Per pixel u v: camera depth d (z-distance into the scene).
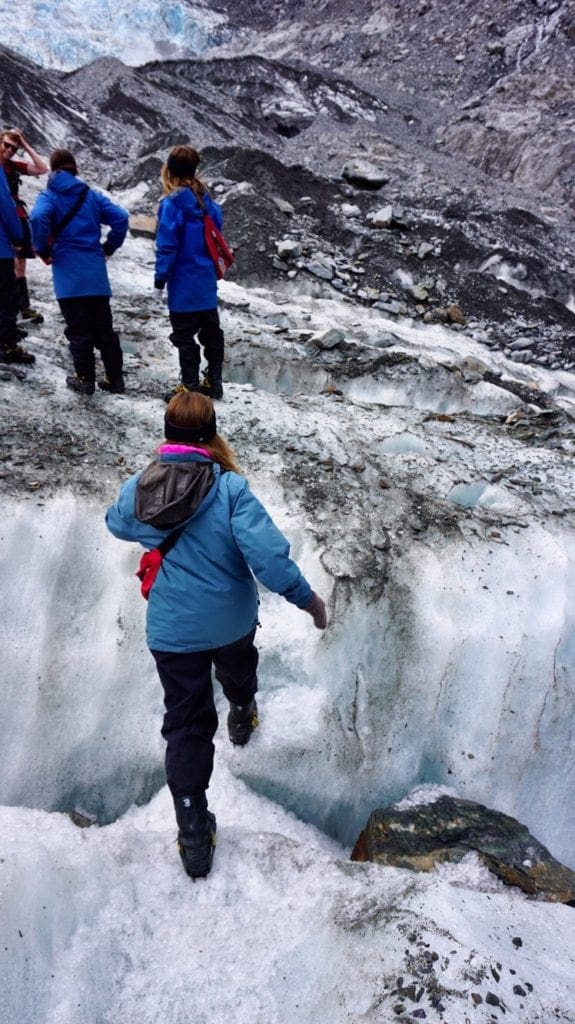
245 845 2.75
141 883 2.54
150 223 10.09
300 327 7.63
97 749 3.40
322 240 11.04
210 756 2.59
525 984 2.16
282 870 2.64
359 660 3.78
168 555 2.38
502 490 4.84
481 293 11.16
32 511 3.80
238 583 2.45
